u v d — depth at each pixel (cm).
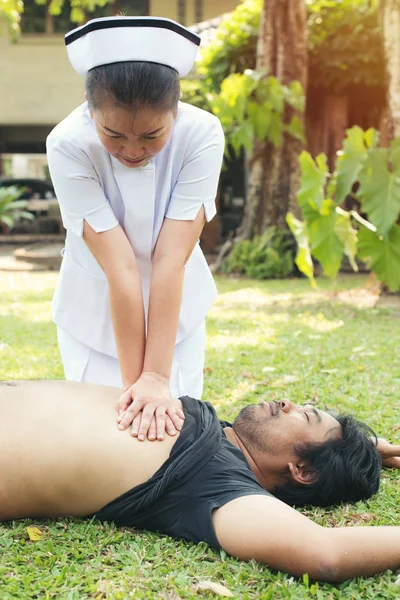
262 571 198
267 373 443
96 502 223
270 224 1069
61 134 246
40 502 223
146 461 220
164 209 260
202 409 234
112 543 217
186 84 1212
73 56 214
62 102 1689
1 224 1867
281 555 196
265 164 1070
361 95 1144
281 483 238
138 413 230
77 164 245
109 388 244
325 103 1138
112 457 220
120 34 201
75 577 195
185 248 252
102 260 248
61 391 234
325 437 238
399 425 336
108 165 250
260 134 1004
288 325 621
